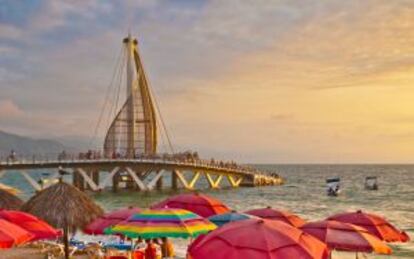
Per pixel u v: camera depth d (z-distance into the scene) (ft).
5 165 217.56
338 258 83.20
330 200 233.96
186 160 263.29
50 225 53.78
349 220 51.34
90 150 248.52
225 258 28.02
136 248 71.15
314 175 557.74
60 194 56.24
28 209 56.18
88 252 71.92
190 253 29.63
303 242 29.55
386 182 408.87
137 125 299.79
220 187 303.68
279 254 28.17
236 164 298.35
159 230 47.93
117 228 49.62
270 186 322.34
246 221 31.17
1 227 39.88
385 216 167.94
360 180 442.50
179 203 62.90
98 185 248.73
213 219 54.08
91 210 57.62
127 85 298.76
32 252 75.56
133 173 247.09
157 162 247.70
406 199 241.14
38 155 225.97
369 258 84.94
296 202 222.48
